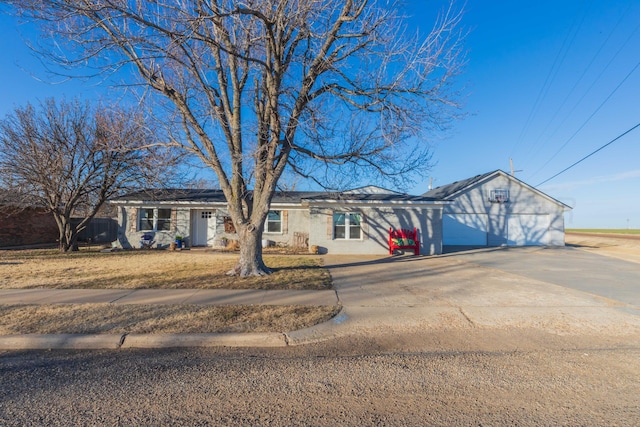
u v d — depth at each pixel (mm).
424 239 17969
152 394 3658
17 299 7414
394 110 9859
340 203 17641
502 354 4816
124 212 20125
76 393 3666
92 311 6500
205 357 4715
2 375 4102
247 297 7711
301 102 9969
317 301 7438
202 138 10266
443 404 3482
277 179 10422
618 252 20562
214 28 9570
